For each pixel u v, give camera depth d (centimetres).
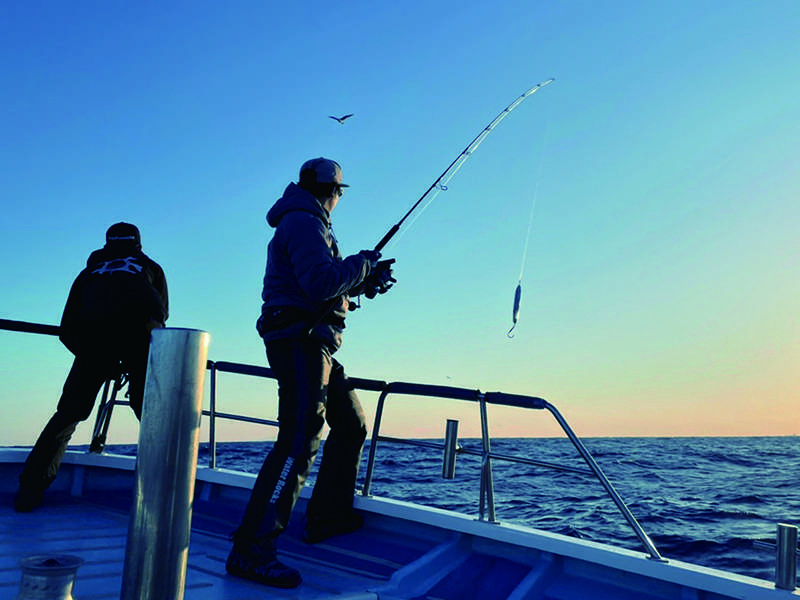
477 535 282
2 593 208
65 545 278
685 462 2983
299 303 260
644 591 242
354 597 230
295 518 340
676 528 929
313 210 264
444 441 301
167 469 127
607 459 3170
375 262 274
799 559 212
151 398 129
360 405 316
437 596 248
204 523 339
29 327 370
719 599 222
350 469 316
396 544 304
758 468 2541
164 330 130
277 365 261
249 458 2006
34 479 344
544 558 266
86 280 348
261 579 239
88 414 354
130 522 128
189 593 224
